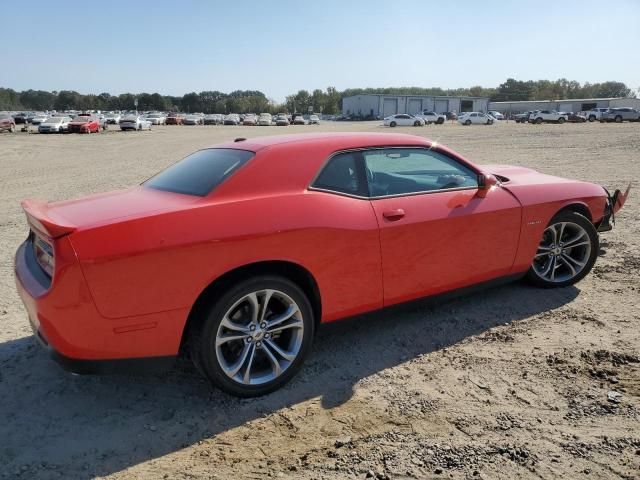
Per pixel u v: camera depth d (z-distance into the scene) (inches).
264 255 121.9
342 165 140.9
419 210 147.9
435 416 117.3
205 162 147.5
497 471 98.8
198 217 117.6
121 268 108.9
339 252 133.2
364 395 127.1
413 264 147.4
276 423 117.0
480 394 125.6
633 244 244.5
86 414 121.7
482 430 111.7
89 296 107.5
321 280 132.3
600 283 196.1
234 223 119.4
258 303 124.8
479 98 4288.9
